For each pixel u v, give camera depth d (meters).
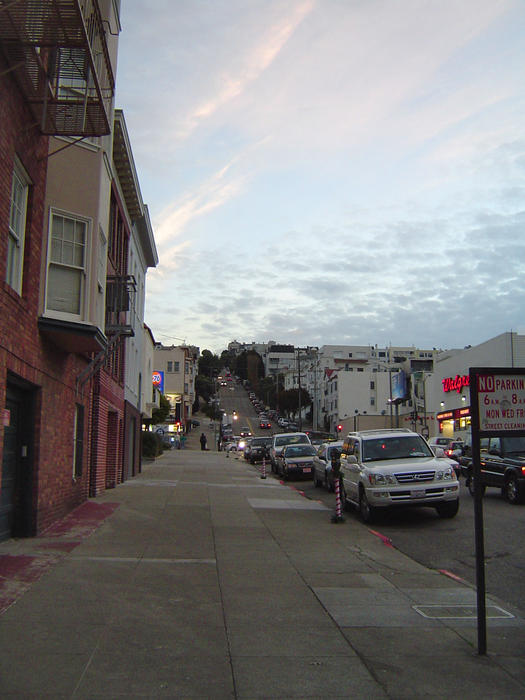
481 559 5.61
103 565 8.68
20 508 10.30
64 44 8.90
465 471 19.47
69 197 11.43
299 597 7.39
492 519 14.02
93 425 16.92
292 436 30.69
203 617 6.48
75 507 13.93
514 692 4.79
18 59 8.68
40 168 10.50
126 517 13.40
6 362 8.64
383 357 130.75
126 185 20.75
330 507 16.73
